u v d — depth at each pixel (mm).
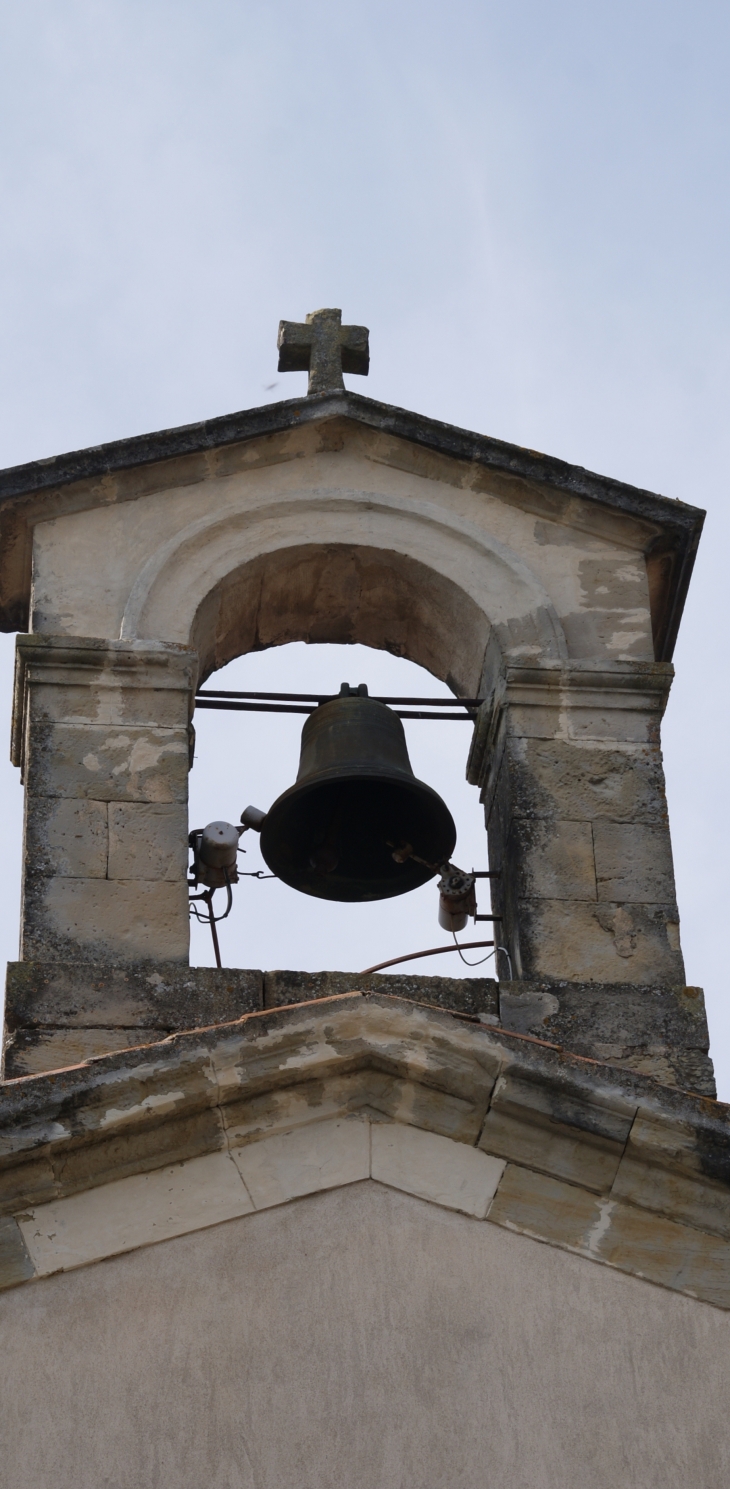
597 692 17016
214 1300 13430
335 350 18938
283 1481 12836
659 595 18359
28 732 16375
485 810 17406
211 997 15133
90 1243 13578
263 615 18000
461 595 17453
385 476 18000
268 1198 13789
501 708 16969
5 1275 13422
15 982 15023
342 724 17281
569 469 17922
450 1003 15273
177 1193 13789
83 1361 13164
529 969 15633
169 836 16016
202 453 17781
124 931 15477
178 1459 12867
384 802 17453
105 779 16203
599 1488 12945
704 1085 15156
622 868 16203
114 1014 15000
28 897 15570
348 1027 14078
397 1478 12891
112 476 17609
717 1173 13906
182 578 17234
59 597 17062
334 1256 13641
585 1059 14117
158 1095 13828
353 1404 13117
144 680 16672
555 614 17344
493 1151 14055
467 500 17969
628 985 15594
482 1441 13055
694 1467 13062
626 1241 13836
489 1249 13758
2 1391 13023
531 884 16062
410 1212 13836
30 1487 12711
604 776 16656
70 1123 13695
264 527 17562
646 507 17891
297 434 18000
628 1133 13969
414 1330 13414
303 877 17297
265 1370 13203
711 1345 13539
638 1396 13297
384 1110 14117
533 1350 13406
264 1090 13984
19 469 17453
